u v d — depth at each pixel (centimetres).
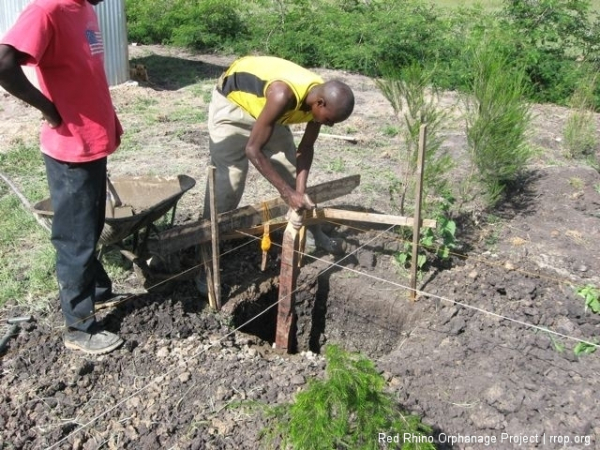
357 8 1389
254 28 1396
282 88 371
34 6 317
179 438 343
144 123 848
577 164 746
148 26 1459
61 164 357
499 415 361
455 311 452
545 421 357
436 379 390
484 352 414
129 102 940
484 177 600
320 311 517
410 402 369
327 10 1374
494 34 1108
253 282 501
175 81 1113
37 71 341
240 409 360
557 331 436
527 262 519
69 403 365
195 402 367
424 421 358
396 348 448
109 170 677
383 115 919
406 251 510
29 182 643
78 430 346
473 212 593
